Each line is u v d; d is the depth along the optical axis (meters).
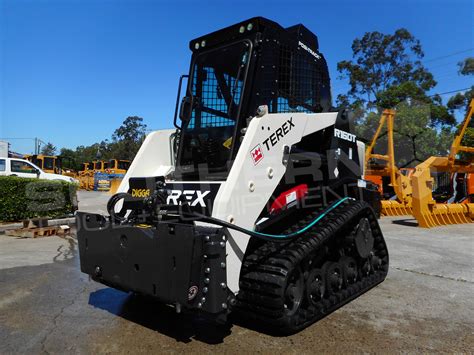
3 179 10.48
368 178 14.88
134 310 4.12
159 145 4.45
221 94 3.99
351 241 4.44
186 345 3.29
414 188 11.32
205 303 2.95
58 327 3.67
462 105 30.27
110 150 76.00
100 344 3.31
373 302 4.49
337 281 4.24
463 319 3.99
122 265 3.32
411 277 5.59
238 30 3.97
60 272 5.68
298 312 3.62
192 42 4.34
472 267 6.23
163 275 3.01
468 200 14.11
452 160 12.15
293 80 4.30
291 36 4.29
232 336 3.49
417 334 3.60
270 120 3.63
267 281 3.29
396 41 32.53
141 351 3.18
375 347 3.31
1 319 3.87
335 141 4.72
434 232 10.20
